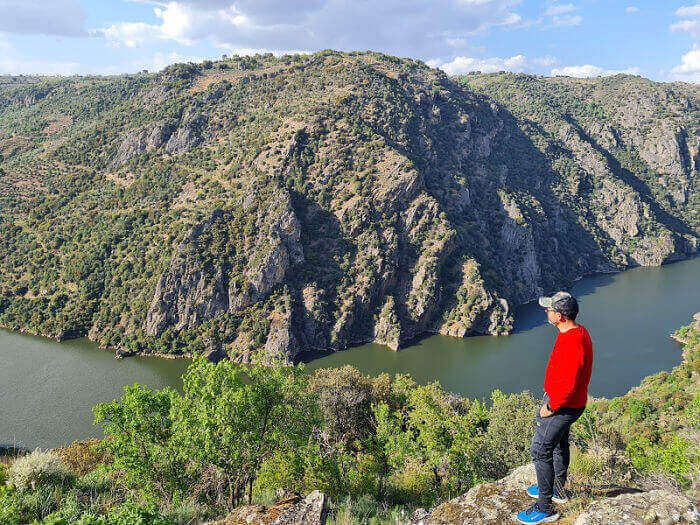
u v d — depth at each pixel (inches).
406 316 5536.4
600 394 3668.8
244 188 5797.2
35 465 652.1
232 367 693.9
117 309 5059.1
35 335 5152.6
